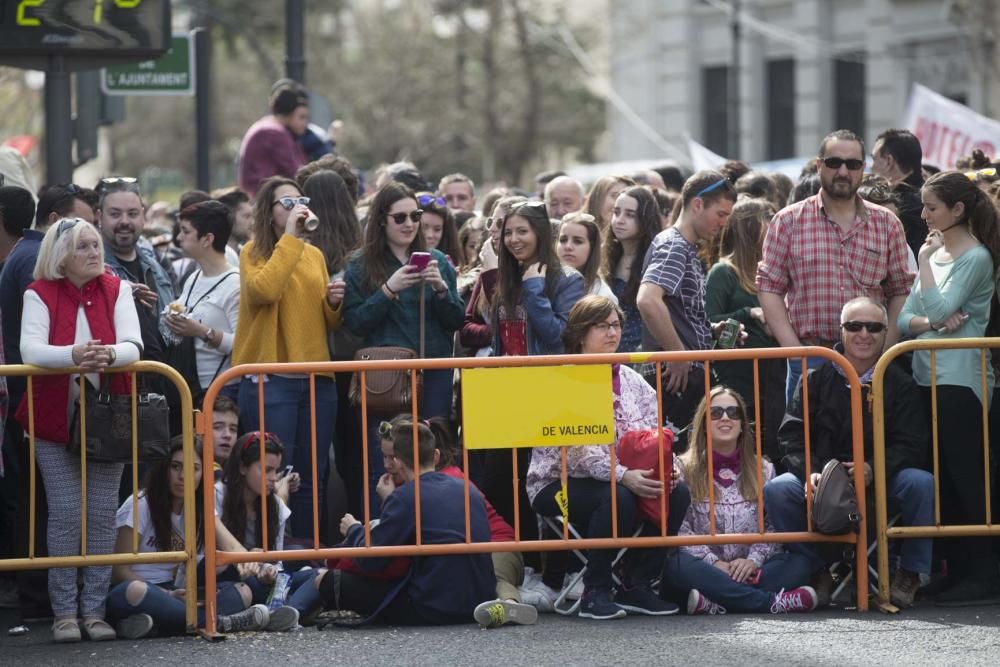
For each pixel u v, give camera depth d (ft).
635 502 67.56
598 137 447.83
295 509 74.38
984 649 60.34
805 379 67.97
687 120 350.02
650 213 80.89
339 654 61.26
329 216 78.54
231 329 78.13
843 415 69.05
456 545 66.39
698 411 69.82
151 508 67.41
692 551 69.36
